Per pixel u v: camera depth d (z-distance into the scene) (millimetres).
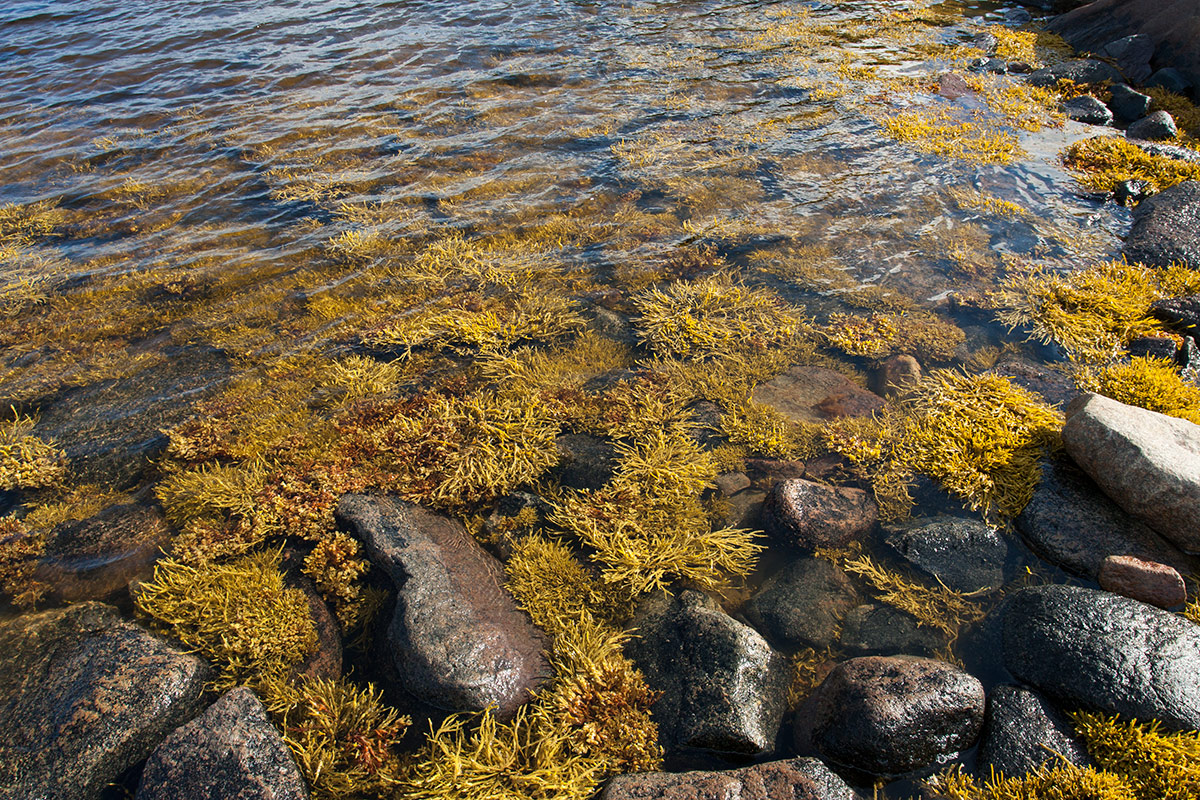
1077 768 1056
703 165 2455
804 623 1260
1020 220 2121
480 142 2607
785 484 1404
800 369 1714
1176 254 1923
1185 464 1274
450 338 1844
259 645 1236
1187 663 1108
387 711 1178
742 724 1114
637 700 1173
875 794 1073
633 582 1312
